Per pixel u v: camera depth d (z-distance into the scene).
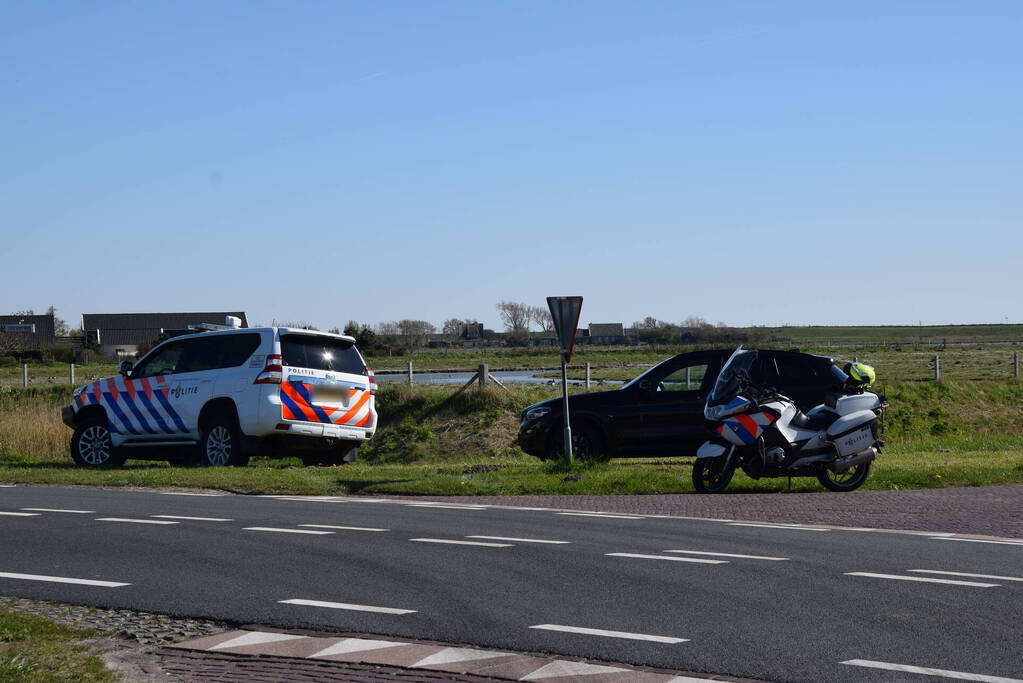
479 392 26.50
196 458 18.11
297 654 6.06
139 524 10.62
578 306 16.36
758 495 13.36
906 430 28.33
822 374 15.85
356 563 8.54
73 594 7.52
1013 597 7.20
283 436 16.39
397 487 13.94
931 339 130.88
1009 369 49.19
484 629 6.48
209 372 17.02
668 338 107.94
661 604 7.07
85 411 18.34
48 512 11.52
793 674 5.52
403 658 5.93
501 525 10.57
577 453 17.22
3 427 23.03
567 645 6.11
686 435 17.05
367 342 76.69
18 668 5.55
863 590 7.43
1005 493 13.15
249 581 7.89
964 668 5.57
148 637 6.52
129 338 102.81
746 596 7.28
